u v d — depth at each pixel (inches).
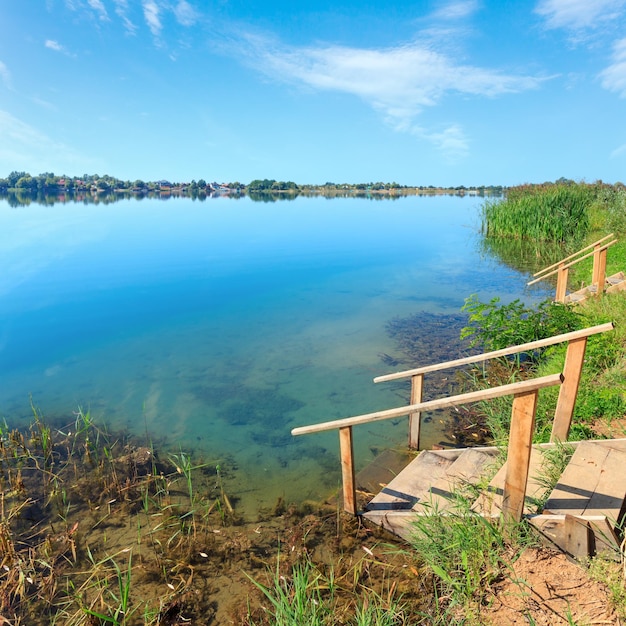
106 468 234.8
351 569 162.7
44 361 382.3
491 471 189.8
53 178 5073.8
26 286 661.9
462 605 135.2
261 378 343.0
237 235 1269.7
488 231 1095.0
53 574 166.4
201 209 2315.5
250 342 421.4
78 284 674.8
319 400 305.7
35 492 217.3
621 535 138.7
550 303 360.2
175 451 251.0
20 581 158.2
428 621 135.8
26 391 326.6
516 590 133.4
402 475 203.2
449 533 157.6
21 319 501.4
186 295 604.7
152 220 1696.6
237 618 147.9
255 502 207.6
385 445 249.0
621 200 817.5
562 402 198.7
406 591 149.8
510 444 144.6
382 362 368.2
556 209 888.9
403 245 1053.2
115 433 270.1
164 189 5693.9
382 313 509.7
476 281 668.1
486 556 146.4
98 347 412.8
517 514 147.6
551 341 196.4
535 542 145.3
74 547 178.5
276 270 772.0
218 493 215.0
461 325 458.9
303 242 1124.5
